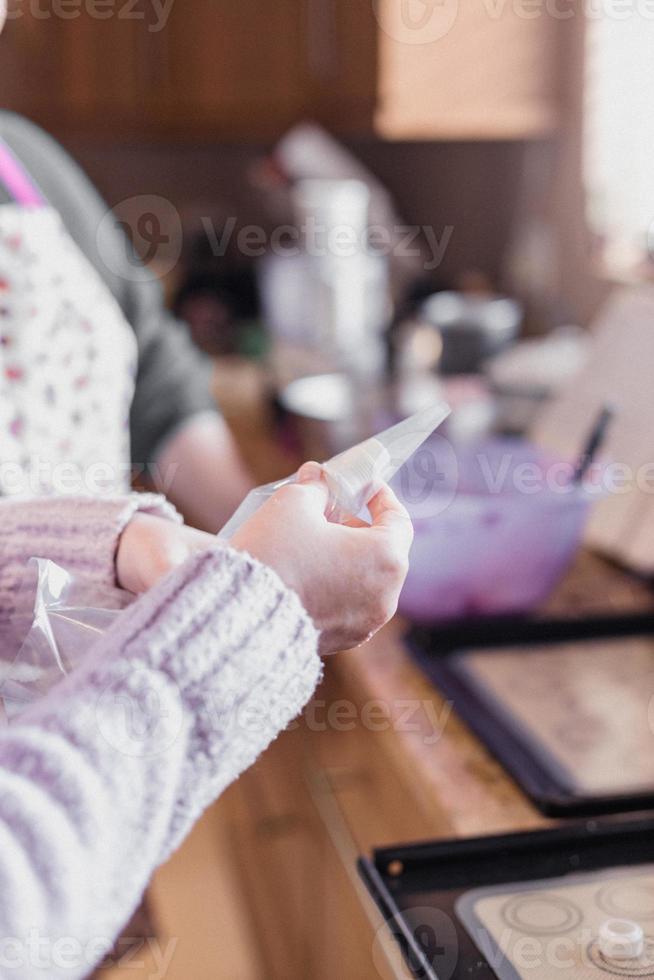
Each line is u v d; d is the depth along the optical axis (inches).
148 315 52.5
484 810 32.0
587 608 46.4
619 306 51.7
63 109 99.0
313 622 21.7
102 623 23.9
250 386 89.8
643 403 48.1
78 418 43.3
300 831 54.0
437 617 44.1
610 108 82.8
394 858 27.9
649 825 29.3
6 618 27.4
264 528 21.5
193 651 19.7
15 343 40.8
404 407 57.9
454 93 91.3
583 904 26.4
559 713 37.5
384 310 94.5
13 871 17.5
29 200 43.3
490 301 84.3
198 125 99.0
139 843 19.4
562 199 90.5
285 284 94.8
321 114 95.7
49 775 18.4
